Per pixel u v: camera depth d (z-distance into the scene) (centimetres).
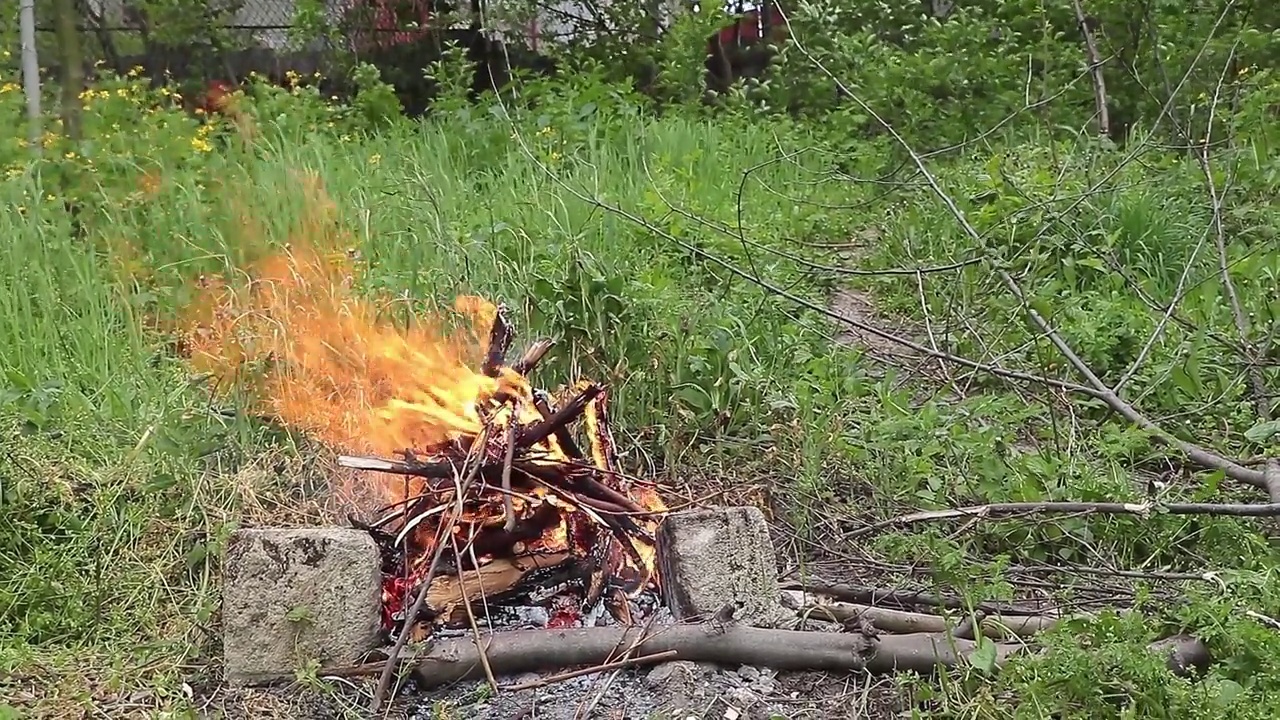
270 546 282
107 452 364
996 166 681
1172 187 671
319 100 852
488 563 315
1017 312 525
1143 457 429
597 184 664
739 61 1121
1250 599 297
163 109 793
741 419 420
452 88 880
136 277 505
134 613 309
